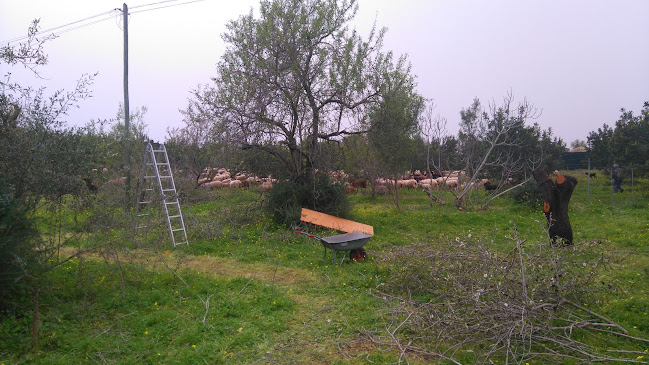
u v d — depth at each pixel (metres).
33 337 5.10
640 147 20.52
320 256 9.62
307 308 6.45
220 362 4.74
